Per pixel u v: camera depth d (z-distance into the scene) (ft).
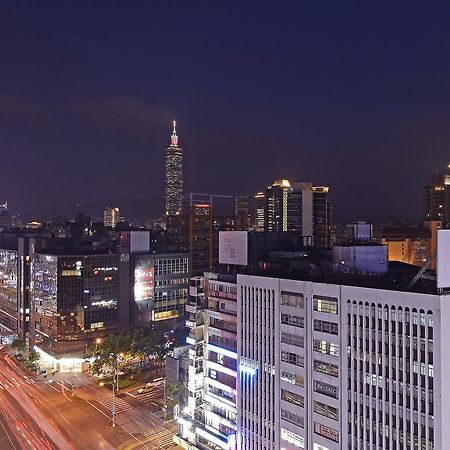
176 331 608.60
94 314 602.03
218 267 386.73
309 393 278.46
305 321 280.72
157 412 437.58
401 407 231.91
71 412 442.09
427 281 255.50
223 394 350.64
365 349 248.11
